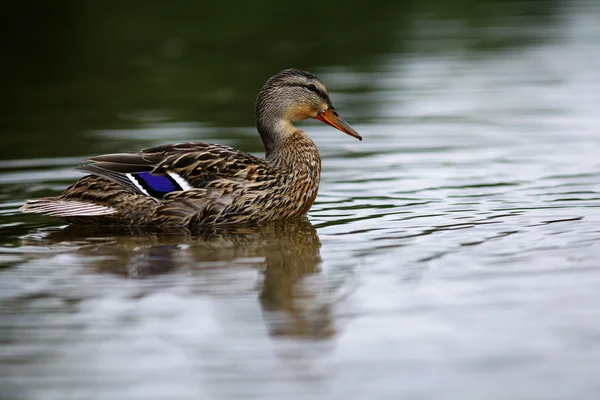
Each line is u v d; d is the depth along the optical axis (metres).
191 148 13.36
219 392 7.80
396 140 18.11
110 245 11.98
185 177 12.97
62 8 29.44
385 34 28.30
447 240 11.71
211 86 22.47
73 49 26.44
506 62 25.11
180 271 10.77
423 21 30.55
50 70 24.50
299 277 10.47
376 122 19.50
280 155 13.92
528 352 8.39
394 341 8.69
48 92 22.33
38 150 17.25
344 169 16.16
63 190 14.62
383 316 9.26
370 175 15.70
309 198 13.73
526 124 18.97
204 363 8.32
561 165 15.85
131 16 29.78
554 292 9.73
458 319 9.12
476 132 18.47
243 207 13.11
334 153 17.38
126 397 7.73
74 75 23.89
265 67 24.00
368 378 8.01
